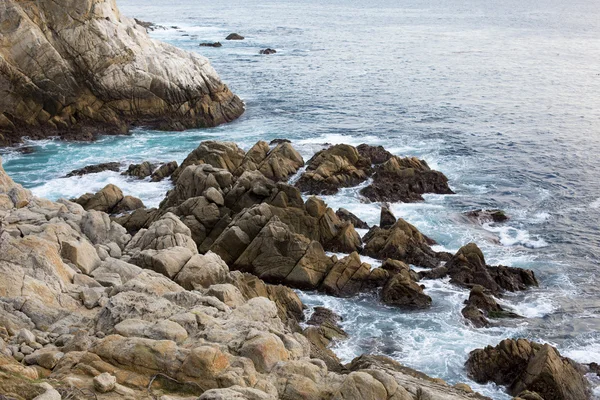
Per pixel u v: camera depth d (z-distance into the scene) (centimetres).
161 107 6500
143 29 7088
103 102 6341
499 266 3616
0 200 2970
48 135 6025
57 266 2298
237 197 4069
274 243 3603
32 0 6006
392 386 1641
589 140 6131
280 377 1661
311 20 17525
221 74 9225
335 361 2378
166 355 1623
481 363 2772
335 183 4753
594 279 3628
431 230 4178
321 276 3528
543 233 4188
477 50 11888
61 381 1487
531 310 3306
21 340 1756
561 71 9669
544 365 2622
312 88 8362
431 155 5647
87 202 4322
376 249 3841
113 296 1977
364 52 11519
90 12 6138
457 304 3316
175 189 4225
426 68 9919
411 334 3059
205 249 3800
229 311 2053
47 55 5956
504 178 5122
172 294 2091
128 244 2969
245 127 6556
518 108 7350
